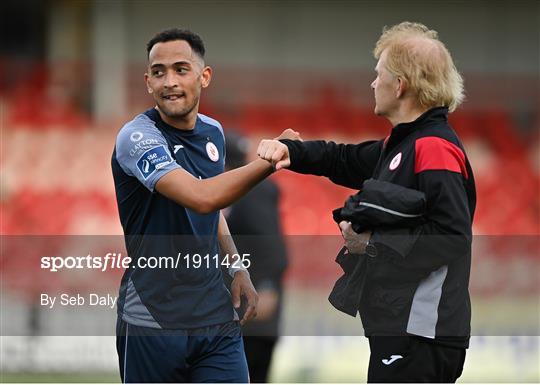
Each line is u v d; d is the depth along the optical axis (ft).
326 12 176.76
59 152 151.02
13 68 163.22
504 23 180.45
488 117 168.76
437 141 38.01
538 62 180.86
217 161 43.62
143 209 42.47
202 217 42.75
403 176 38.40
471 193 39.52
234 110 163.12
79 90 159.63
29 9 169.37
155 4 172.86
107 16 169.89
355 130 167.02
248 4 175.73
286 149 41.34
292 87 165.78
